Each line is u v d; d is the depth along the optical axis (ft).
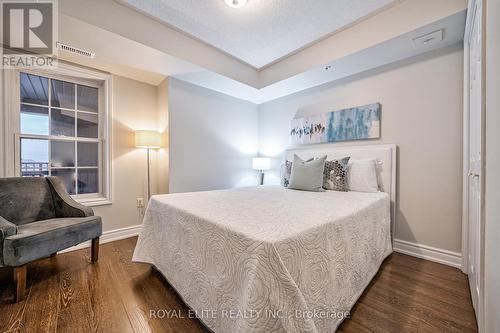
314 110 10.32
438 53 6.91
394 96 7.83
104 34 6.09
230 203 5.49
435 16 5.63
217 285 3.59
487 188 3.00
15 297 4.77
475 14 4.62
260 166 11.99
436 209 6.97
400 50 7.02
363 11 6.46
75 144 8.46
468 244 5.98
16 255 4.72
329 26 7.16
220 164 11.23
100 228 6.78
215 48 8.52
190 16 6.63
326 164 8.23
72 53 7.18
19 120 7.19
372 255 5.49
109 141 8.87
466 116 5.98
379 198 6.43
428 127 7.12
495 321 2.64
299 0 5.96
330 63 7.91
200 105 10.31
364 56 7.40
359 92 8.74
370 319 4.23
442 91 6.85
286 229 3.41
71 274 6.02
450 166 6.72
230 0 5.96
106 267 6.46
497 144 2.64
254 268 2.85
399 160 7.72
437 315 4.35
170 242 5.21
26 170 7.42
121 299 4.89
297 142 10.94
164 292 5.17
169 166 9.27
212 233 3.84
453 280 5.70
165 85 9.38
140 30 6.57
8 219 5.98
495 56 2.72
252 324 2.69
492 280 2.78
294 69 8.98
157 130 10.17
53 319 4.24
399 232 7.70
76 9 5.49
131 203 9.46
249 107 12.74
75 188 8.46
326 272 3.62
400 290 5.23
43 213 6.68
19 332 3.91
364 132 8.51
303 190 8.07
